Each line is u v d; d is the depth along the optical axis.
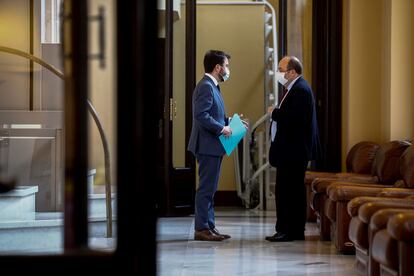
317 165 15.72
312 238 12.77
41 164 12.39
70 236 3.88
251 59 19.61
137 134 3.90
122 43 3.90
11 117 12.78
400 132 14.15
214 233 12.66
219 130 12.09
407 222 6.63
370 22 15.01
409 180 10.27
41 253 3.94
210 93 12.15
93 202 12.20
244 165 18.81
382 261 7.18
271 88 18.97
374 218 7.54
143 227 3.93
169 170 16.22
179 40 16.80
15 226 10.76
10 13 13.27
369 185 11.23
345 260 10.52
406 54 14.13
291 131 12.20
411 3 14.13
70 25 3.84
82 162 3.85
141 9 3.89
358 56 15.01
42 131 12.46
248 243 12.25
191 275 9.39
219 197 19.45
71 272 3.88
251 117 19.59
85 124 3.85
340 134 15.55
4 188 4.62
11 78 13.14
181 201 16.42
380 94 14.97
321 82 15.96
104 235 11.98
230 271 9.70
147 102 3.92
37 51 13.27
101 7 3.92
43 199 12.38
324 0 15.93
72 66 3.83
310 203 14.61
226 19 19.58
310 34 18.69
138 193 3.92
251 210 18.12
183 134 16.59
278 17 19.84
